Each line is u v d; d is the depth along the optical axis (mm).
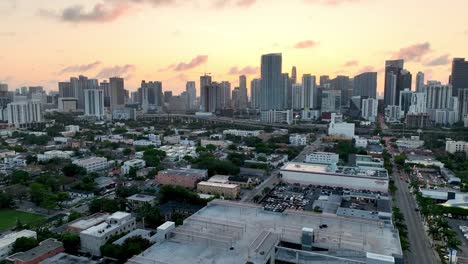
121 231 170250
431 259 152250
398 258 102375
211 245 113188
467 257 154750
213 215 141125
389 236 119500
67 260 132375
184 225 129750
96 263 131500
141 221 193625
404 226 177250
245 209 148000
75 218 192125
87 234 158250
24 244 150500
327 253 108062
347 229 125500
